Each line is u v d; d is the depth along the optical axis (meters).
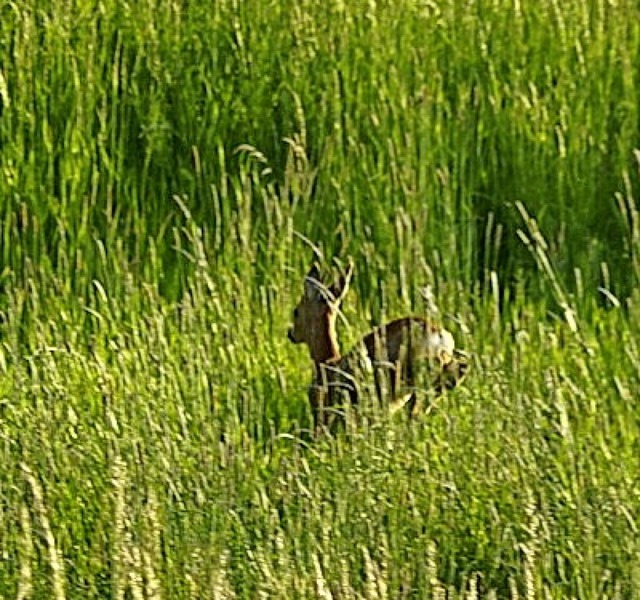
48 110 14.91
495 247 14.84
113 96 15.10
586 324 13.88
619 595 9.45
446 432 10.98
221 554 9.23
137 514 9.67
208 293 13.54
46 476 10.28
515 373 11.72
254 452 11.11
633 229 14.36
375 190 14.88
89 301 13.96
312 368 12.46
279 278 13.55
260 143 15.40
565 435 10.64
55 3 15.33
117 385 11.53
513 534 10.06
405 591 9.34
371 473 10.21
